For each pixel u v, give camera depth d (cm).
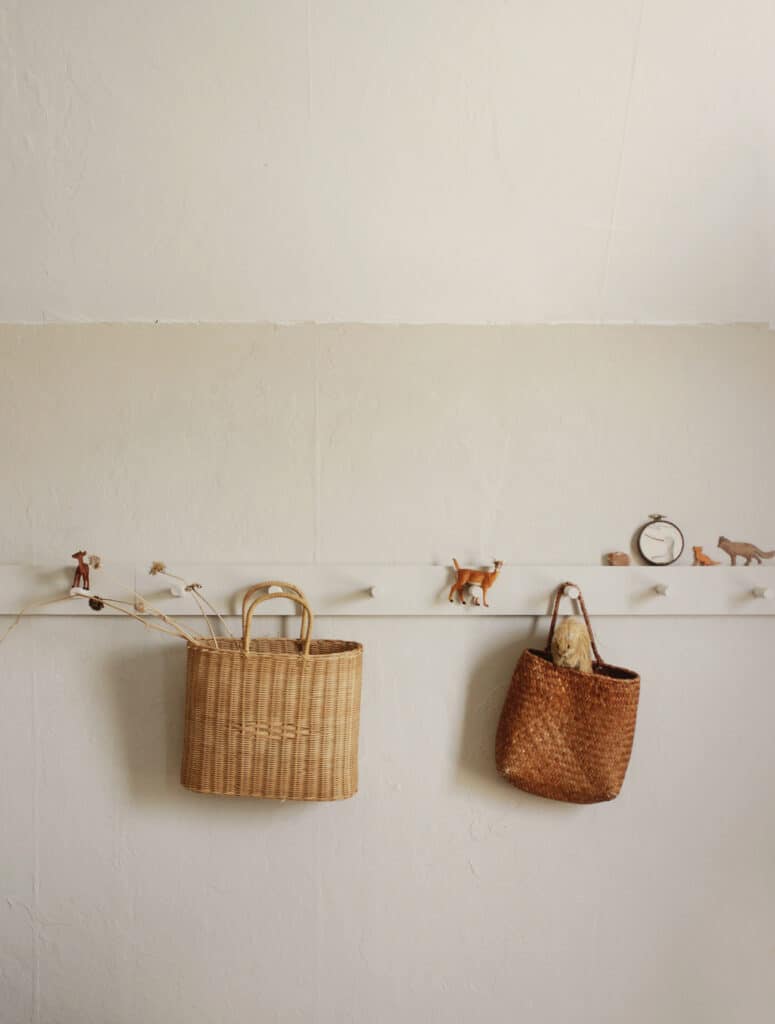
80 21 169
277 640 205
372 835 210
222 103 179
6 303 206
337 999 209
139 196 191
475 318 213
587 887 212
